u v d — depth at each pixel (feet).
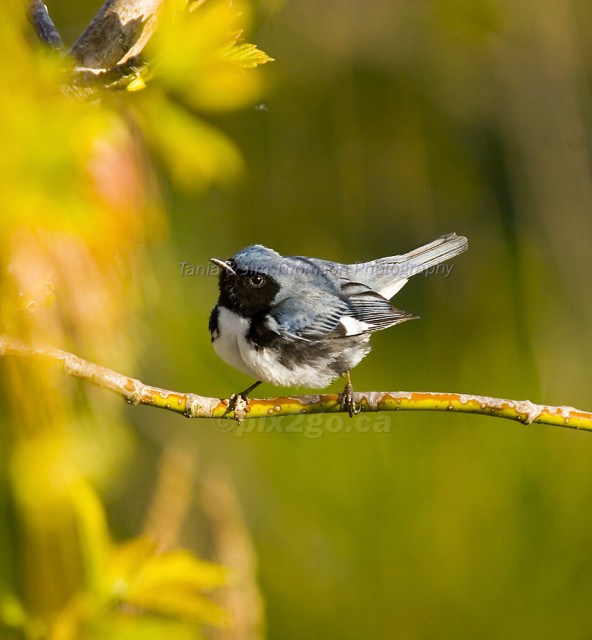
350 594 15.02
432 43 16.14
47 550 14.35
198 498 14.89
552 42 16.21
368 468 15.07
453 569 14.98
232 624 14.62
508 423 15.07
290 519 15.07
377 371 15.38
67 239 14.08
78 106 13.39
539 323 15.52
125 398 14.48
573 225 15.76
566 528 14.98
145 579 14.08
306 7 15.79
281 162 15.69
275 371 14.93
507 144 16.01
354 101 15.76
